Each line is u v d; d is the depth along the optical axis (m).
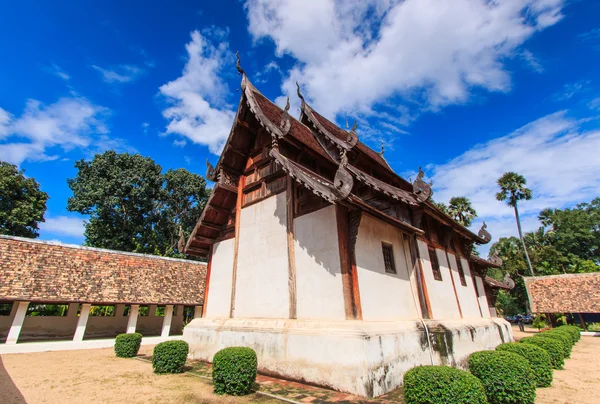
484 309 17.89
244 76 11.53
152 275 21.09
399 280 9.76
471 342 11.54
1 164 31.70
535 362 8.35
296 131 11.58
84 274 18.06
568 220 52.19
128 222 35.28
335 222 8.46
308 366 7.55
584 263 43.91
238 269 11.33
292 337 8.11
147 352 15.26
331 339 7.25
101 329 22.27
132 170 34.81
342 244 8.11
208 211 12.66
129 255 21.36
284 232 9.92
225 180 12.20
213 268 12.95
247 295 10.56
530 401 6.08
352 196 7.46
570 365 11.83
